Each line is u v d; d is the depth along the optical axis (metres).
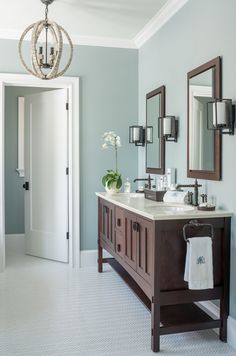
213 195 2.70
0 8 3.37
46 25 2.84
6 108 5.02
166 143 3.58
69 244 4.35
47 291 3.43
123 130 4.41
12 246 5.09
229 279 2.47
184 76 3.15
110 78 4.34
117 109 4.39
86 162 4.32
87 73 4.27
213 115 2.45
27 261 4.50
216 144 2.60
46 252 4.60
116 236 3.29
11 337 2.52
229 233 2.46
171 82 3.43
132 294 3.37
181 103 3.22
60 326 2.70
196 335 2.58
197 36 2.90
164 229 2.34
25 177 4.79
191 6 3.00
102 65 4.31
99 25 3.81
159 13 3.49
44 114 4.54
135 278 2.74
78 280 3.77
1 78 3.99
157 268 2.34
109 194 3.79
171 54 3.42
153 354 2.31
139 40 4.23
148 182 3.81
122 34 4.10
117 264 3.81
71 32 4.03
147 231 2.48
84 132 4.30
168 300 2.38
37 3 3.27
